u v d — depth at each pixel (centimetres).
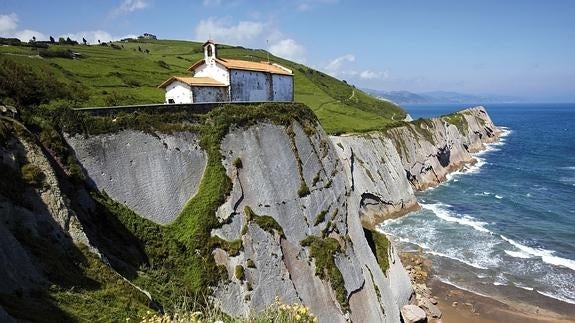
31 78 4506
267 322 1469
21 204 2433
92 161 3269
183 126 3934
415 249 6625
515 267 5903
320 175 4747
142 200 3469
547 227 7294
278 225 4028
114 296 2405
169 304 2917
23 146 2673
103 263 2611
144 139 3631
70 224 2638
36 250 2294
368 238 5528
